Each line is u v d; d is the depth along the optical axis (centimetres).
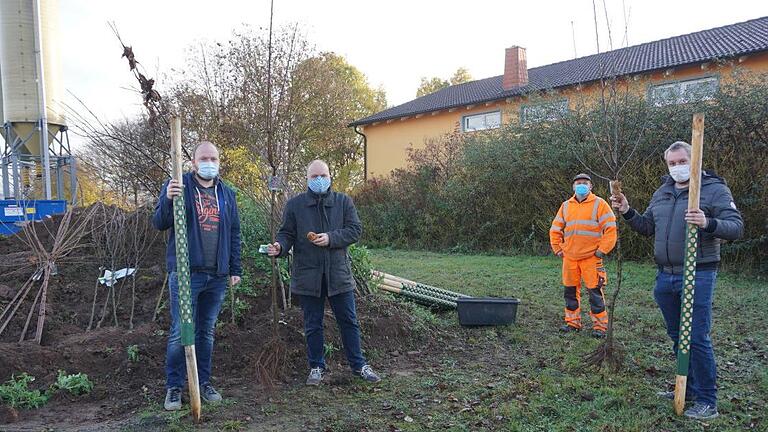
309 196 455
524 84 1986
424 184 1709
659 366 502
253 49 1717
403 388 457
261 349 497
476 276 1044
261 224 635
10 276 629
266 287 615
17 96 1546
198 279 409
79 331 543
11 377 433
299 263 456
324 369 480
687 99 1112
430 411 411
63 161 1509
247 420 391
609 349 501
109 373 458
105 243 687
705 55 1455
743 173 1001
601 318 617
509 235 1453
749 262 997
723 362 516
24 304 576
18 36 1541
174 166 385
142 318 570
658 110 1108
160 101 556
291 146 615
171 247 416
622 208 441
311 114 2184
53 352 465
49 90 1576
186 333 386
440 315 706
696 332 389
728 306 739
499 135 1493
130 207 744
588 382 464
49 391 425
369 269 681
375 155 2516
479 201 1505
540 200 1362
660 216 413
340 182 2723
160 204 399
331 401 428
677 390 394
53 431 373
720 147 1038
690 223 376
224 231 422
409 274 1085
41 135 1516
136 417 394
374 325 575
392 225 1738
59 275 648
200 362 423
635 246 1164
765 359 522
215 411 404
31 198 1276
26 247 759
